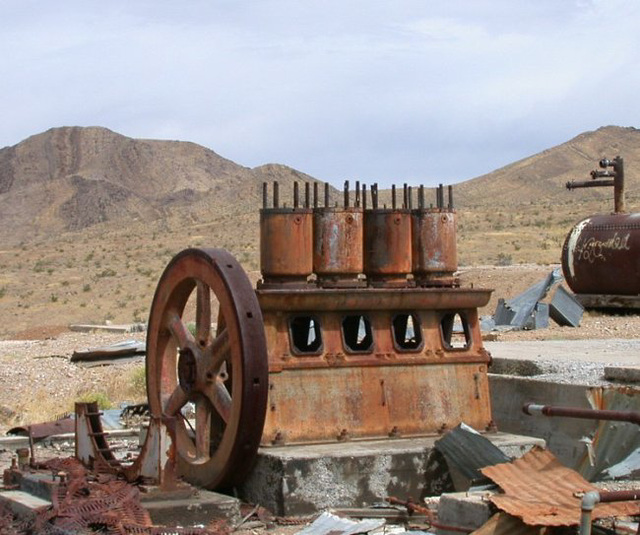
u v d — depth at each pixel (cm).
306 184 1218
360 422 1161
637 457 1182
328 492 1080
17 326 5988
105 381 2141
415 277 1248
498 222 9644
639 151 16238
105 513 962
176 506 1016
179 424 1190
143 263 8475
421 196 1255
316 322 1166
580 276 2873
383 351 1185
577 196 14000
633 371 1341
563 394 1338
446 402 1203
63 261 9025
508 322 2662
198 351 1144
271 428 1127
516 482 963
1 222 18550
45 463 1149
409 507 1059
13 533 959
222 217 11081
